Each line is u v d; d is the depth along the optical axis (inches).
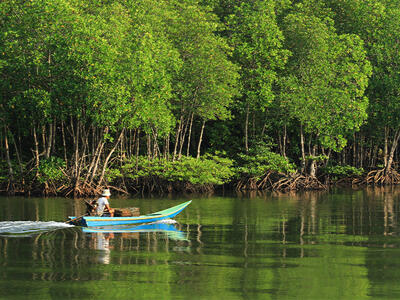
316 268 915.4
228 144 3243.1
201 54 2679.6
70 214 1660.9
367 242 1175.6
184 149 3361.2
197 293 760.3
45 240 1174.3
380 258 1000.2
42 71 2223.2
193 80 2699.3
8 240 1175.6
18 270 888.3
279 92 3006.9
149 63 2260.1
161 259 976.9
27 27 2234.3
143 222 1475.1
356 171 3262.8
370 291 777.6
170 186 2711.6
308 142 3403.1
